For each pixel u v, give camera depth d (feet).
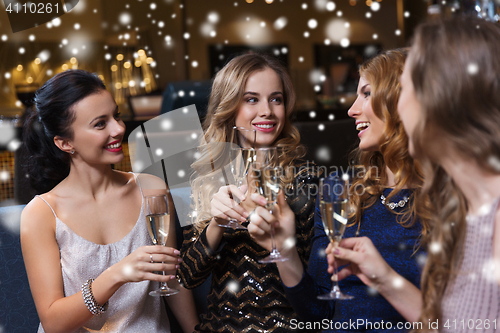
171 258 4.12
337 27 31.71
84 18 27.94
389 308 3.96
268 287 4.65
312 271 4.42
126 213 4.99
